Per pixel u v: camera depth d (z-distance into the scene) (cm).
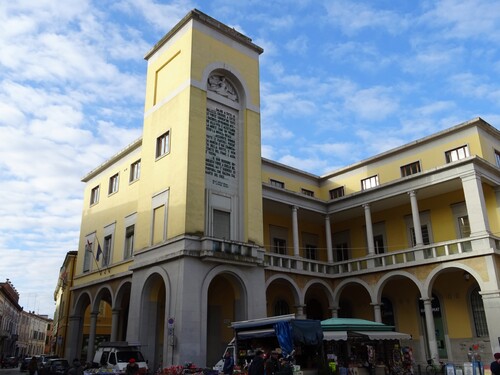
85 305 3403
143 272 2405
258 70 2867
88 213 3569
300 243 3356
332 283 2988
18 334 9638
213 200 2386
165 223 2344
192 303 2092
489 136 2897
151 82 2811
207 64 2572
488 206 2728
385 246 3167
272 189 2872
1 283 7312
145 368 1991
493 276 2281
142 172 2664
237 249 2309
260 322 1816
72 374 1498
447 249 2488
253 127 2688
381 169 3250
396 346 2484
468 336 2678
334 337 2038
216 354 2497
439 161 2939
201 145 2395
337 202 3136
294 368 1592
